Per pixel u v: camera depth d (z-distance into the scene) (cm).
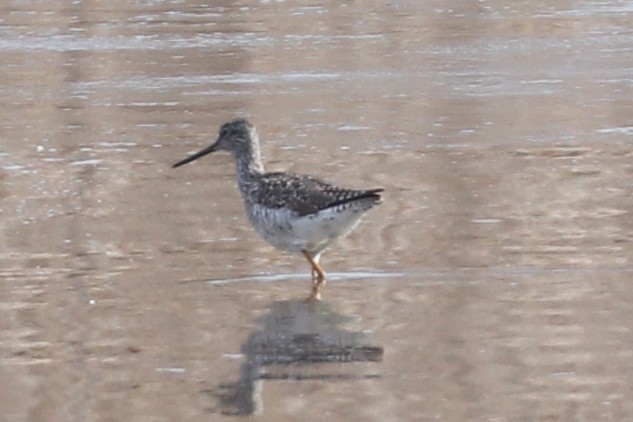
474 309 1623
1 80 2969
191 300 1680
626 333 1535
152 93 2852
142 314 1631
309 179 1758
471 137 2488
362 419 1323
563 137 2470
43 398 1393
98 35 3356
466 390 1391
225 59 3119
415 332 1552
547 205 2055
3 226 2003
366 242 1894
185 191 2183
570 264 1777
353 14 3562
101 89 2891
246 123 1848
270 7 3659
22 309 1656
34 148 2456
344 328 1570
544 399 1366
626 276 1725
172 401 1378
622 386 1395
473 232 1928
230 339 1545
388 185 2188
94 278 1770
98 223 2014
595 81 2877
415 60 3089
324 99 2777
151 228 1988
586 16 3522
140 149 2445
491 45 3219
